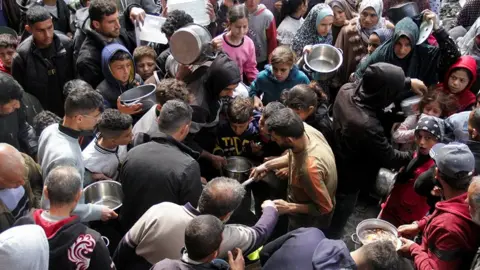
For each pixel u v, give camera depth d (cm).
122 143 286
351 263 187
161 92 289
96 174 287
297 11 495
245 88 374
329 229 348
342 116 302
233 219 363
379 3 420
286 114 257
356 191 329
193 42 291
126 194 252
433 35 374
